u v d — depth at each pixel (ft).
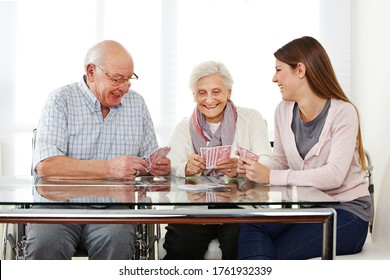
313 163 6.57
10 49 14.58
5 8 14.53
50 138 7.47
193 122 8.55
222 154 7.09
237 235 6.60
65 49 14.76
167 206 4.84
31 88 14.66
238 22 15.12
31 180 6.63
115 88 7.82
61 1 14.73
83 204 4.81
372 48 13.50
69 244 6.48
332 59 15.07
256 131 8.52
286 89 6.71
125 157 6.93
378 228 6.62
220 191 5.62
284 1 15.17
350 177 6.37
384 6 12.62
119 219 4.43
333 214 4.57
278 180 6.17
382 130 12.57
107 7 14.85
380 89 12.80
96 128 7.95
